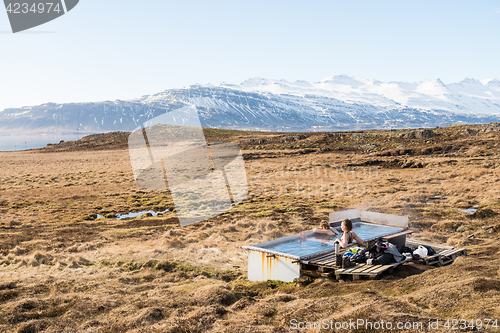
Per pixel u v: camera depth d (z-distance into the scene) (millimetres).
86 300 6438
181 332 4770
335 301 5273
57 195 26062
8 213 19547
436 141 58188
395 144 59906
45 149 95125
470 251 9250
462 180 26094
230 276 8594
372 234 8789
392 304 4941
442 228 12734
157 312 5531
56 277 8695
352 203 19062
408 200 19141
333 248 8258
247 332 4570
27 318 5809
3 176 40000
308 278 7297
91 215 18844
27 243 12203
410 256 8164
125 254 10695
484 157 39875
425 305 5117
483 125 66188
